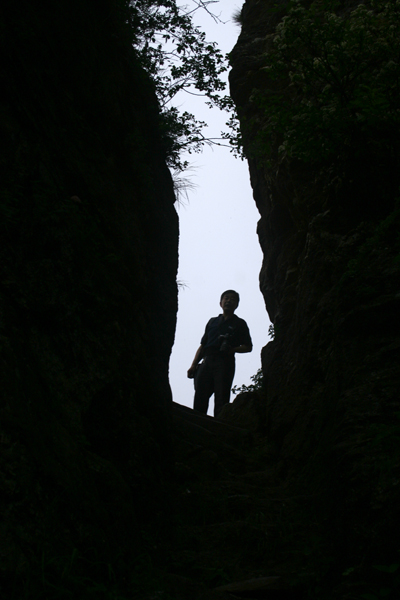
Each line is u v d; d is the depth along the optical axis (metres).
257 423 7.20
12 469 2.04
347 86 4.80
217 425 6.73
